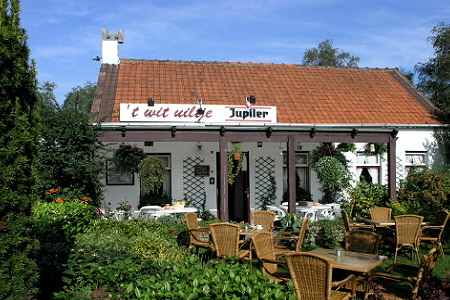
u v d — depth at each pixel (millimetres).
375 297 5223
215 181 14312
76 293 5445
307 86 16672
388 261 8961
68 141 10555
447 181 11844
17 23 4102
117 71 15516
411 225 8766
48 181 10062
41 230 7039
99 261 5848
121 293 5195
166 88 14953
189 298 3904
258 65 17703
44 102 11211
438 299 4773
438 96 18969
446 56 18172
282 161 14977
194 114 12227
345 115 15023
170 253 7258
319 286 4891
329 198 14906
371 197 12531
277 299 3854
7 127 3959
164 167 12102
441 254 9117
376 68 18812
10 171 3824
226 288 3969
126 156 12562
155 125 10633
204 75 16219
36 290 4168
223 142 11047
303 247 9953
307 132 11555
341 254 6270
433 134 14969
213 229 7633
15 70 4008
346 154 14578
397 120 15047
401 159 14711
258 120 12625
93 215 9367
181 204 12242
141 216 11297
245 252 7535
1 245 3791
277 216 12555
